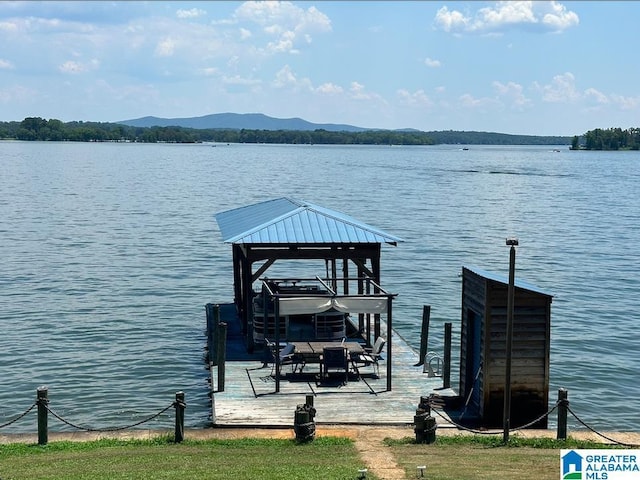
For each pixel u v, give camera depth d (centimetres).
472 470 1476
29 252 5131
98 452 1662
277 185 11506
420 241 6006
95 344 3005
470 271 1994
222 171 15362
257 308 2616
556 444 1712
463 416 1942
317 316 2573
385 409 1997
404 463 1534
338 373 2327
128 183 11650
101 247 5403
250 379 2278
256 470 1484
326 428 1859
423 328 2470
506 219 7612
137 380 2562
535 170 17850
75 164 17162
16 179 12075
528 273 4691
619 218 7831
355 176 14350
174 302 3781
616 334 3262
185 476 1446
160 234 6091
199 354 2877
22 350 2902
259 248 2606
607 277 4566
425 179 13812
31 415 2244
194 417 2209
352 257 2603
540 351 1881
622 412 2336
